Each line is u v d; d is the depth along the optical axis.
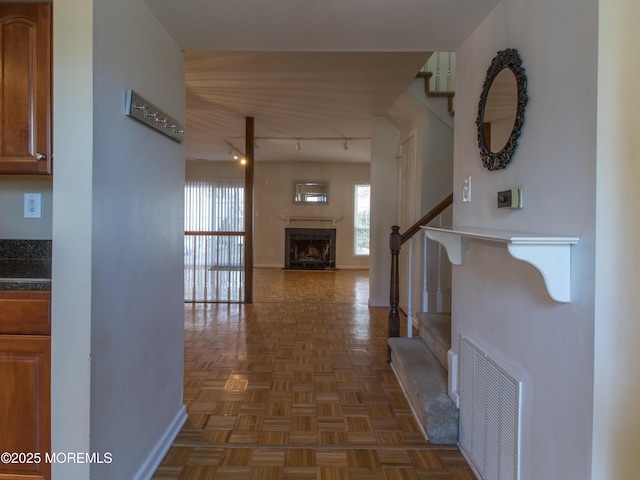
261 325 4.23
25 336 1.35
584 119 1.07
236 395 2.54
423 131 4.02
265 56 3.25
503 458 1.50
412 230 3.19
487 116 1.66
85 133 1.26
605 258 1.02
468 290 1.88
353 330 4.07
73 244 1.27
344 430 2.14
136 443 1.64
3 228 1.97
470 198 1.88
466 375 1.89
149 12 1.71
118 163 1.44
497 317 1.57
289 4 1.65
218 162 9.57
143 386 1.70
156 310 1.83
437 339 2.63
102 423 1.37
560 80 1.18
